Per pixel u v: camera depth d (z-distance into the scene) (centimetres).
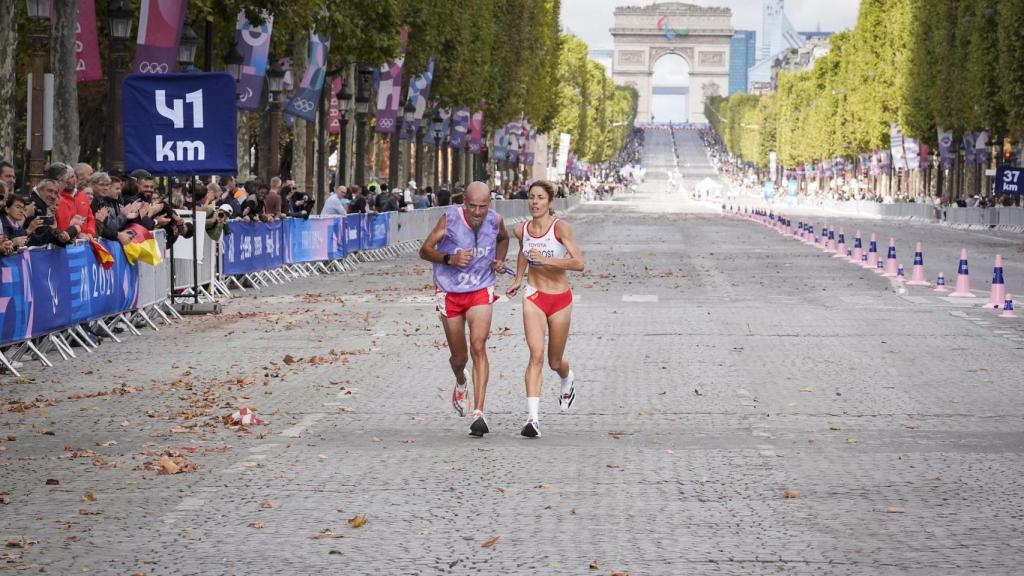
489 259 1667
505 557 1095
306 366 2283
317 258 4662
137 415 1792
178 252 3244
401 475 1407
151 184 2895
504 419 1764
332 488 1345
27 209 2316
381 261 5472
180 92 2877
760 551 1110
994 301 3356
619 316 3103
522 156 13912
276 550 1119
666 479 1388
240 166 6462
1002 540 1146
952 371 2216
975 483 1369
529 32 12356
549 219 1652
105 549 1124
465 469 1438
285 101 6144
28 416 1788
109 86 3466
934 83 11706
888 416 1781
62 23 3431
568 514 1238
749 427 1698
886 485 1359
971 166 12225
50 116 3070
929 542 1139
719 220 11256
